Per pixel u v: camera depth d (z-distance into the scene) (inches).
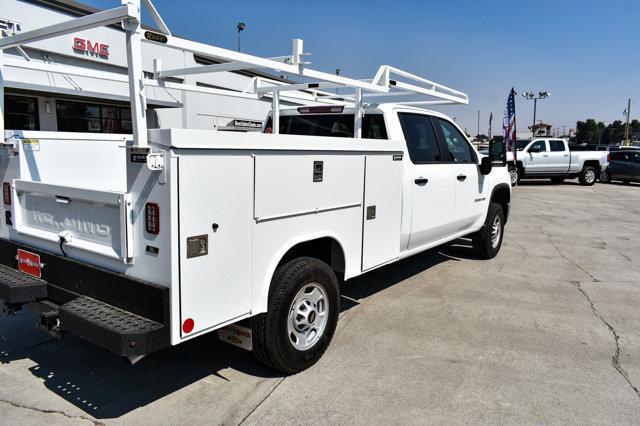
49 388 136.3
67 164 157.4
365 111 201.0
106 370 147.0
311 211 140.7
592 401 135.6
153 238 106.7
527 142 895.1
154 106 629.9
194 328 110.5
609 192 774.5
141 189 107.3
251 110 760.3
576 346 172.1
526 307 211.9
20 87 491.2
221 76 707.4
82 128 609.3
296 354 141.1
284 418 123.1
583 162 884.0
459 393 137.7
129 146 107.9
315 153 139.7
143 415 123.3
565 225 443.5
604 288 244.8
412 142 205.8
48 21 532.1
